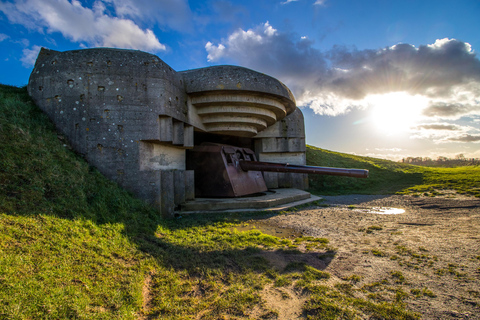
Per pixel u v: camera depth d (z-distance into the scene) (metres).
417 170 23.47
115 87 8.66
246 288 4.04
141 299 3.56
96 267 3.97
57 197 5.59
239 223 8.61
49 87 8.48
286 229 7.95
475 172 20.33
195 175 13.01
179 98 10.62
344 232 7.47
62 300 3.01
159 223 7.62
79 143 8.29
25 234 4.05
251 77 11.98
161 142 9.88
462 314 3.21
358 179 20.66
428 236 6.70
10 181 5.13
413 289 3.89
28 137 6.67
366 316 3.26
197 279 4.35
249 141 18.95
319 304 3.52
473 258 5.01
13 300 2.76
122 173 8.52
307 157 23.50
